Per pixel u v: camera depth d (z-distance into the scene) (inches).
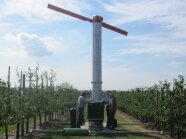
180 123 834.2
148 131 927.7
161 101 917.2
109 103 995.3
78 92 2158.0
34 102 989.2
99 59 1034.1
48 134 879.1
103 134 884.6
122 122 1255.5
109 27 1130.0
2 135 858.1
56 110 1333.7
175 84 852.6
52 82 1300.4
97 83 1029.8
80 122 949.8
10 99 716.0
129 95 1638.8
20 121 791.7
